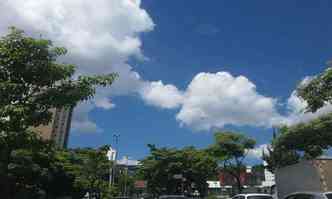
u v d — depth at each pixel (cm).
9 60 1099
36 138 1116
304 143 3033
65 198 3878
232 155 4569
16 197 2652
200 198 5209
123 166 9481
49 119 1140
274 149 3650
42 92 1139
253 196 1645
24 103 1097
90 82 1187
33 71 1114
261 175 6112
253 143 4556
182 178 5228
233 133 4575
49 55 1175
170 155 5381
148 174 5569
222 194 6394
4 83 1063
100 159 4225
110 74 1216
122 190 8412
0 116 1037
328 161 1998
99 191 4312
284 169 2267
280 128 3350
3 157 1108
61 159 3697
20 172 2505
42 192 3266
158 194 5806
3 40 1124
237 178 4672
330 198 1202
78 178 3834
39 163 3047
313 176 1988
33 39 1133
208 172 5288
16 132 1056
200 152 5450
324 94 1458
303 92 1502
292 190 2159
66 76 1162
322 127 2798
